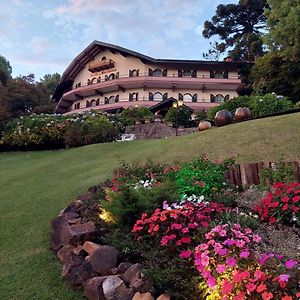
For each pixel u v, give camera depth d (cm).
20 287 395
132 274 340
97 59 4894
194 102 4281
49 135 1725
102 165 1068
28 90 3969
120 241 406
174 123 2336
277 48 2941
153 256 350
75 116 1873
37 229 574
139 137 2092
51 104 4481
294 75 3222
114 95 4556
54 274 417
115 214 450
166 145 1138
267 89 3344
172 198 457
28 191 844
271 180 576
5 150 1809
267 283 248
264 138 946
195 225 364
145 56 4416
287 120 1073
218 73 4447
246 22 5012
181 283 303
